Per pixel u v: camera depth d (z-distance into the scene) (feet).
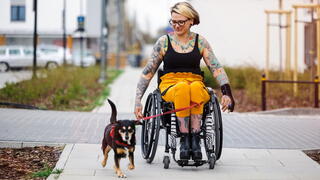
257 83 70.64
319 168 29.04
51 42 182.39
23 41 183.21
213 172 27.78
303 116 51.93
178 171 27.86
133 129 25.77
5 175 26.50
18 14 182.80
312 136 39.29
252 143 36.19
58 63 133.18
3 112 48.91
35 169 27.99
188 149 27.68
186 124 27.99
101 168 28.02
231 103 29.17
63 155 30.96
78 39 183.52
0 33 182.19
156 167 28.76
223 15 102.68
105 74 103.76
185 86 27.45
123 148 25.98
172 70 29.37
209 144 28.81
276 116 50.80
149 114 30.50
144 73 30.07
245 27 101.45
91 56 160.15
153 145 28.63
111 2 257.75
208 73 71.05
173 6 29.40
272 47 97.86
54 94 66.85
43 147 33.55
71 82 78.74
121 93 75.87
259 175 27.27
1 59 127.95
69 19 182.91
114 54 209.97
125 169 28.12
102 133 38.63
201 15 103.91
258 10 100.37
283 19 96.73
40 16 182.29
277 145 35.55
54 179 25.57
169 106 28.63
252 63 96.63
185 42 29.55
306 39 85.10
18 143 33.60
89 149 32.68
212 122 29.32
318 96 60.29
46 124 42.19
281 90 68.03
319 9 63.46
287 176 27.14
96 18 188.03
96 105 59.16
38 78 70.79
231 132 40.63
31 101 59.67
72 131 39.19
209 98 28.45
